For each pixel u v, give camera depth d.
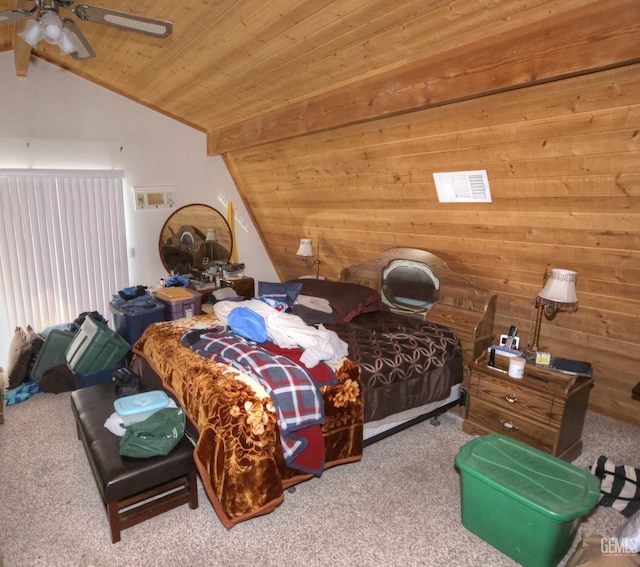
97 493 2.31
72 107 4.11
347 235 4.25
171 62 3.22
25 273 4.02
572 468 2.00
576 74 1.78
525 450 2.14
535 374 2.72
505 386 2.71
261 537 2.03
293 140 3.62
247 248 5.50
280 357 2.30
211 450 1.99
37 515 2.14
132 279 4.70
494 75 2.01
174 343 2.72
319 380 2.29
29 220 3.98
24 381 3.58
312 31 2.29
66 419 3.07
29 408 3.22
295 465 2.15
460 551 1.97
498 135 2.37
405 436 2.92
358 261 4.45
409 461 2.64
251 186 4.92
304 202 4.35
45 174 3.99
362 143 3.13
